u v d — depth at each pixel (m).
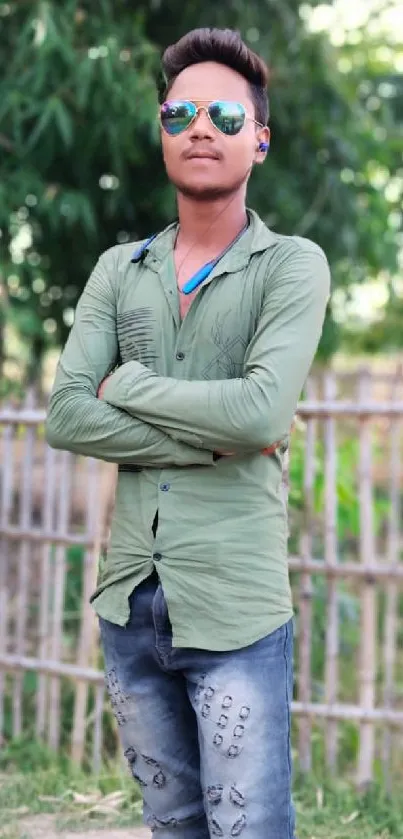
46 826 3.99
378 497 9.17
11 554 6.32
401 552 7.80
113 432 2.35
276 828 2.29
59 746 4.95
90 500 4.79
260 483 2.35
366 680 4.54
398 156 8.69
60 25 6.09
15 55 6.15
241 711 2.26
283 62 6.84
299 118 6.94
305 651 4.61
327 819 4.04
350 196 7.18
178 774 2.44
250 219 2.48
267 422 2.24
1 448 5.98
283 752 2.31
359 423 4.58
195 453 2.29
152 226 7.10
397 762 5.17
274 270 2.36
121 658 2.42
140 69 6.35
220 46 2.39
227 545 2.29
